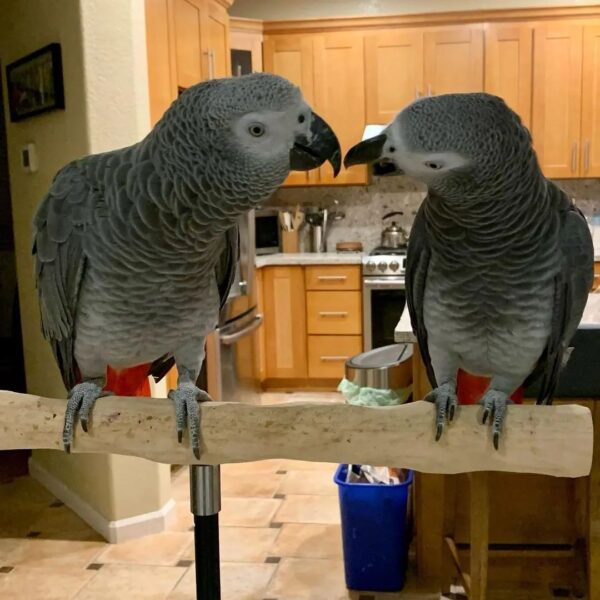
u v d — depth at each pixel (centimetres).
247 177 113
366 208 510
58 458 312
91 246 129
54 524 287
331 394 464
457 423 114
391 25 450
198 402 120
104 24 241
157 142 121
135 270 129
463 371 149
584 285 131
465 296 132
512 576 234
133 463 271
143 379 151
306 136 113
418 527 238
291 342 464
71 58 246
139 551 264
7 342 513
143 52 252
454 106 110
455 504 232
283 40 460
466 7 475
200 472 125
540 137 447
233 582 240
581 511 224
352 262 447
